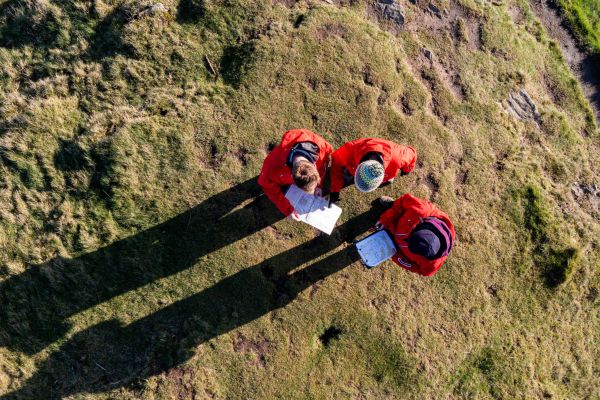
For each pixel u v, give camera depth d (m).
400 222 5.71
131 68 7.31
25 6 7.61
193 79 7.35
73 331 6.83
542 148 8.50
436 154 7.58
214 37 7.45
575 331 7.92
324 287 7.04
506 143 8.09
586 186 8.66
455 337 7.28
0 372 6.78
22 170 7.12
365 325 7.04
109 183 6.95
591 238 8.16
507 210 7.77
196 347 6.76
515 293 7.62
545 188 8.12
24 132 7.18
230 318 6.85
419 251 4.86
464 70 8.22
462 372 7.27
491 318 7.46
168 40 7.40
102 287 6.87
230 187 7.02
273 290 6.95
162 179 6.98
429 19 8.28
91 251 6.90
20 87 7.52
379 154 5.29
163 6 7.46
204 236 6.92
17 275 6.92
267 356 6.82
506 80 8.52
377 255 6.00
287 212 5.92
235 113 7.15
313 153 5.07
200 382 6.70
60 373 6.81
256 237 6.99
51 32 7.57
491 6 8.73
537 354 7.62
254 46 7.30
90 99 7.34
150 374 6.71
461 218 7.54
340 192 7.22
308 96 7.31
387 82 7.57
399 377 7.03
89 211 6.96
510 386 7.41
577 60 9.62
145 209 6.95
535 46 9.14
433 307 7.27
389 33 7.97
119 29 7.45
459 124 7.91
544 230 7.82
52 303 6.87
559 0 9.73
